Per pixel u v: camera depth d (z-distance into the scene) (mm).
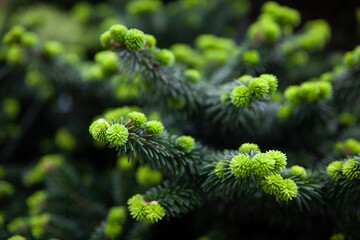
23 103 946
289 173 516
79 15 1003
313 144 614
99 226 602
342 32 1090
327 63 748
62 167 639
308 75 738
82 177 727
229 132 600
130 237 582
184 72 584
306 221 561
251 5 1231
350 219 542
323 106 567
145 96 607
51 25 983
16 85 970
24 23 908
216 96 567
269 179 488
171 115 618
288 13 643
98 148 860
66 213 633
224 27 1048
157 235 617
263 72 633
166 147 518
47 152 884
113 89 681
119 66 579
